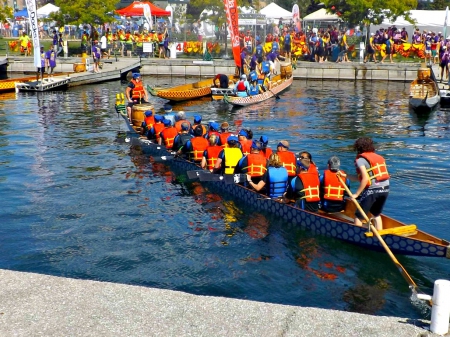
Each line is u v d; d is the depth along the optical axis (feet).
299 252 31.83
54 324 16.71
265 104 88.89
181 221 37.06
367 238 31.01
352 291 27.22
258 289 27.55
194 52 138.92
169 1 184.03
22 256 31.63
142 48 138.31
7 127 69.51
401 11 126.82
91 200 41.32
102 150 57.00
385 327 16.70
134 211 39.01
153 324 16.75
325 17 146.20
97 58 117.39
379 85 111.55
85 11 132.26
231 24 102.53
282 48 133.49
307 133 66.08
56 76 111.14
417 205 39.73
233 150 41.83
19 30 170.19
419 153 55.42
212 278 28.76
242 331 16.40
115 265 30.45
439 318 16.29
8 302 17.95
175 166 49.98
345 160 52.85
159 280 28.60
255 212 38.47
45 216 37.96
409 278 24.79
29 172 48.80
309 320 17.03
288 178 38.99
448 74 96.37
